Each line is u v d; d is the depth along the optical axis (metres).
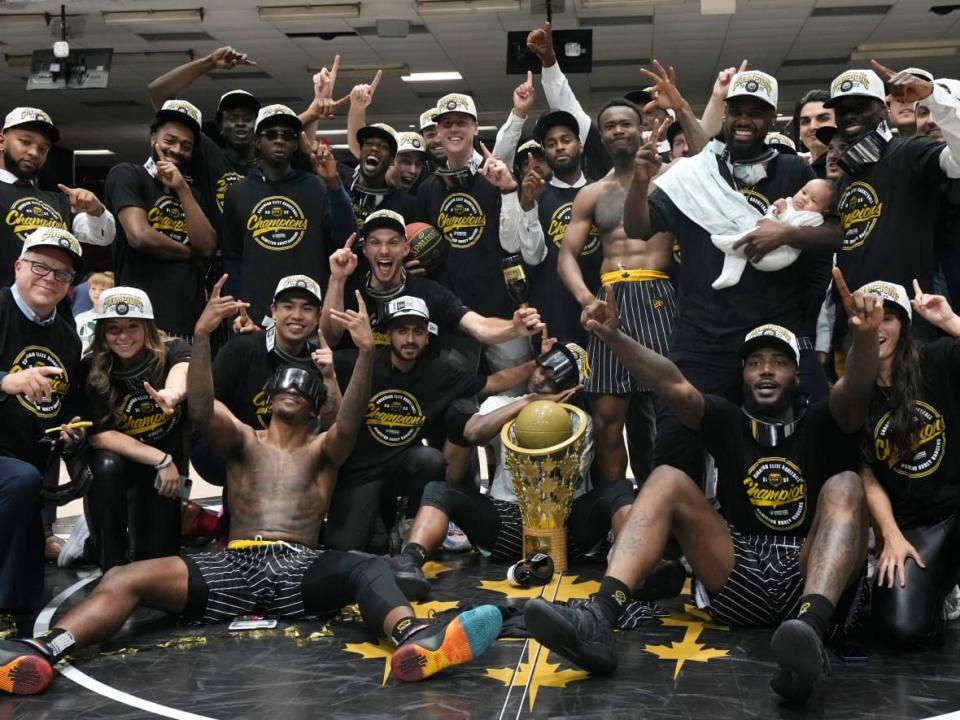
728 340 4.21
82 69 11.86
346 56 12.98
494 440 5.39
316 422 4.43
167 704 2.98
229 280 5.18
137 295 4.32
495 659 3.37
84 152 19.41
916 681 3.12
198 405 3.86
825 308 4.27
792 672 2.84
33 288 4.08
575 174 5.51
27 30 11.54
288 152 5.04
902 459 3.59
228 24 11.55
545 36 5.69
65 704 2.99
